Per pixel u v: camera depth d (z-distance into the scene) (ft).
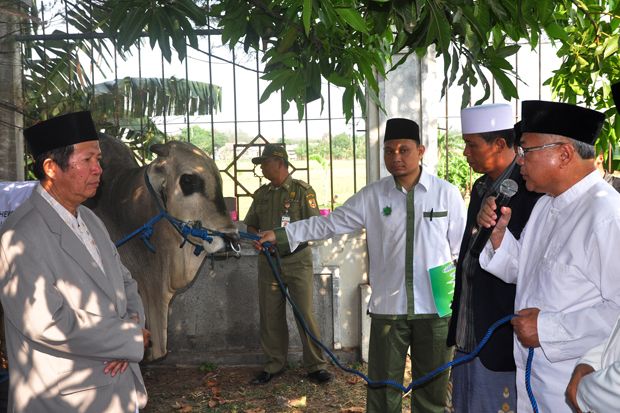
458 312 11.44
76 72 19.63
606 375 6.50
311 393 18.52
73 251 8.52
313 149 26.05
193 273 13.39
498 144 11.00
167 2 12.07
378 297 14.21
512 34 11.27
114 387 8.80
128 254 13.69
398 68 20.13
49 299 8.08
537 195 10.50
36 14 17.46
